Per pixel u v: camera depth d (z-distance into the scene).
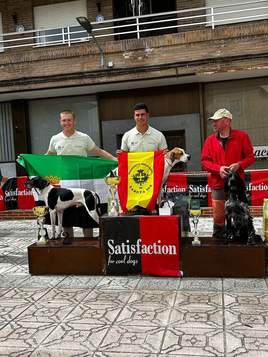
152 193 5.25
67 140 5.86
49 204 5.56
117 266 5.25
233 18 12.33
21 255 6.79
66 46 12.30
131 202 5.29
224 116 5.14
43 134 13.63
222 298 4.38
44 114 13.59
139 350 3.36
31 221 10.80
